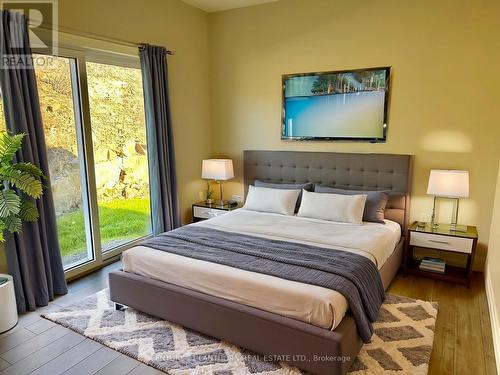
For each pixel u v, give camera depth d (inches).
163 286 100.5
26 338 97.7
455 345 94.5
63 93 127.0
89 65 135.3
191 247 111.3
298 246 111.9
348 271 92.4
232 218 147.6
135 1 144.4
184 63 173.3
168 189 164.2
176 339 96.0
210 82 191.2
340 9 151.8
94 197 140.3
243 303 89.7
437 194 131.0
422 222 146.3
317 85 160.6
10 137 97.7
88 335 98.3
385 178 149.3
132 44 144.3
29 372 84.4
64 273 127.6
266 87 174.9
